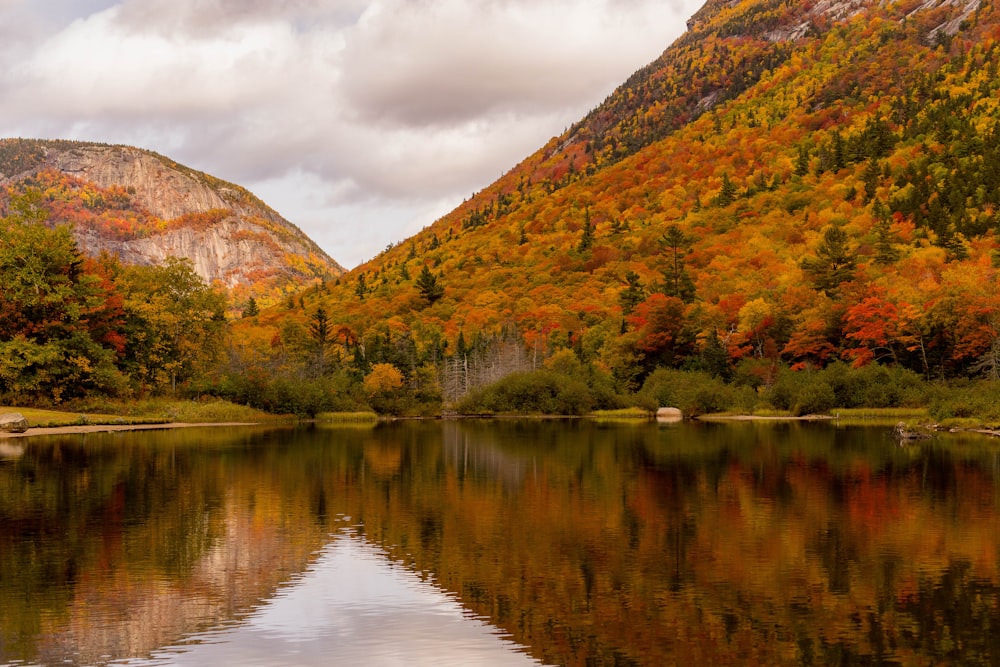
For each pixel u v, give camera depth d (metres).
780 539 23.34
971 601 17.47
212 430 69.94
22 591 18.34
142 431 66.62
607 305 175.25
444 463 43.28
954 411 71.69
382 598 17.95
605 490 33.06
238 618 16.66
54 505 29.03
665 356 118.25
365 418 97.88
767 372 108.12
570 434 67.38
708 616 16.69
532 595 18.16
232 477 36.88
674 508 28.55
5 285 73.44
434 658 14.62
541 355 134.50
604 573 19.81
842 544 22.66
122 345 83.56
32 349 71.69
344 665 14.29
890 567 20.22
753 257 188.50
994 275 112.69
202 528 25.08
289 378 98.38
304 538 23.75
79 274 79.44
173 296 93.19
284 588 18.70
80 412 74.75
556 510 28.27
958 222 162.25
